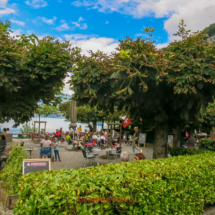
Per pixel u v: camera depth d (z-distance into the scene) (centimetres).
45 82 625
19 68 568
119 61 539
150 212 335
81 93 590
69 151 1366
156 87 606
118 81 579
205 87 588
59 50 599
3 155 872
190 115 655
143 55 505
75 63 587
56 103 816
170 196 376
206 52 545
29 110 680
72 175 313
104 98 657
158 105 662
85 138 1669
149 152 1416
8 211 449
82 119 2791
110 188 287
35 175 321
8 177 502
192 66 527
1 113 641
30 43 597
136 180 322
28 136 2152
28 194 277
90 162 1033
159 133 729
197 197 445
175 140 1463
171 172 389
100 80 573
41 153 950
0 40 541
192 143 1255
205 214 467
